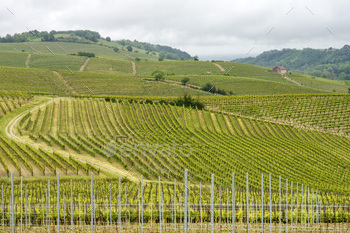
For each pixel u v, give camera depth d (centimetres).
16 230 2202
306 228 2273
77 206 2712
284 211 2570
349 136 7694
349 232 2205
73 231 2188
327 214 2425
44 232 2175
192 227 2256
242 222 2409
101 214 2431
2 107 6806
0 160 4634
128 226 2286
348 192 4697
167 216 2439
